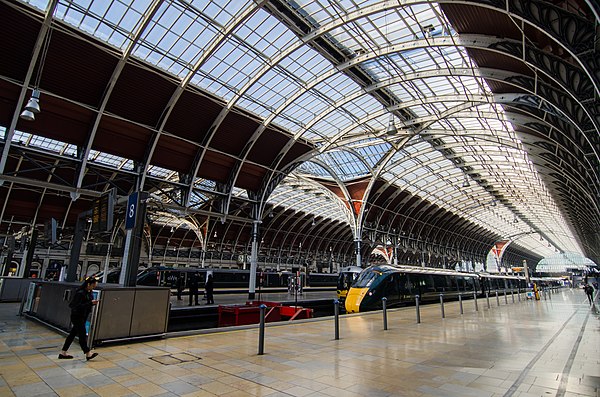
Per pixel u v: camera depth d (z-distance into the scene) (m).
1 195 35.41
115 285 10.86
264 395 5.69
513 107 20.97
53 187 20.77
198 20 19.06
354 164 44.66
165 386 6.11
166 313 10.75
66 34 17.98
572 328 13.93
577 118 15.75
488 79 19.72
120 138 24.05
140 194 12.84
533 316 18.66
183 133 25.86
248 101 26.09
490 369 7.40
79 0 17.14
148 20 17.78
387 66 24.41
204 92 23.98
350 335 11.73
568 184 32.19
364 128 34.62
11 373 6.84
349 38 21.86
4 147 18.97
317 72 24.77
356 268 36.56
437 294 33.19
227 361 7.93
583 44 10.84
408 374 6.97
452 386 6.20
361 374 6.95
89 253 46.12
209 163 29.12
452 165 46.38
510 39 14.84
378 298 25.61
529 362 8.06
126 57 19.53
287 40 21.62
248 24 20.25
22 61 18.38
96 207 14.49
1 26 16.92
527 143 26.47
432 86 26.92
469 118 31.28
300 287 37.38
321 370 7.24
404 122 32.41
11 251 27.45
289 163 34.12
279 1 18.59
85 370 7.08
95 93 21.12
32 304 14.91
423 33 19.59
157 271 31.06
